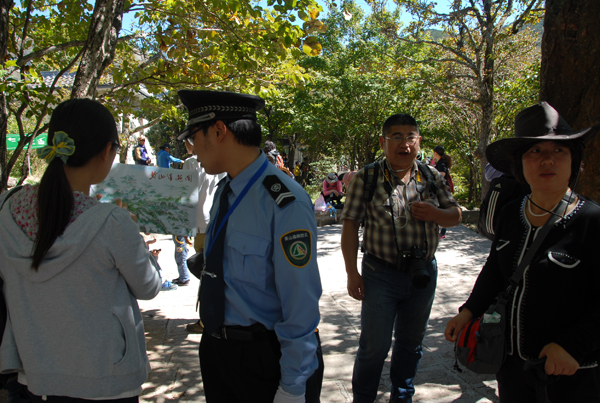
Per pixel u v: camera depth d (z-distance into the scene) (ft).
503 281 6.27
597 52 8.25
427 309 8.70
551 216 5.46
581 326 5.05
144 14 16.78
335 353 12.20
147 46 16.38
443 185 9.10
